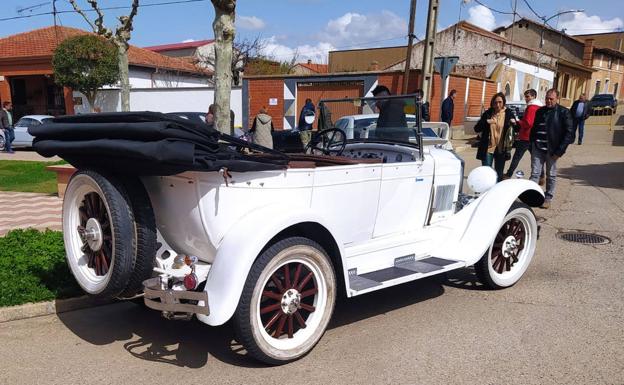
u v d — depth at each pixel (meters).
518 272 5.08
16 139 18.39
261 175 3.35
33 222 7.36
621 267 5.62
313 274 3.56
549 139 8.22
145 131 2.93
